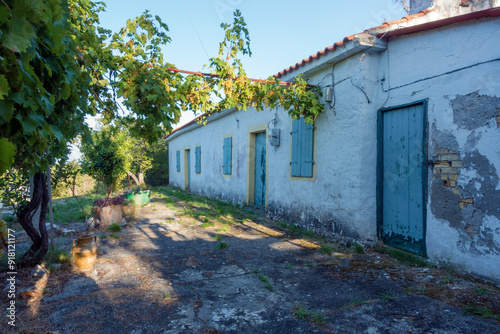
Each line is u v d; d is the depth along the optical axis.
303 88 5.59
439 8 4.97
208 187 13.18
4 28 1.29
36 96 1.72
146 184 21.83
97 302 3.17
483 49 3.48
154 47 3.48
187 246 5.45
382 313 2.91
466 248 3.66
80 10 3.07
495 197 3.37
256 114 8.88
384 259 4.45
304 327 2.69
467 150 3.65
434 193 4.05
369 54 4.95
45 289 3.46
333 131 5.63
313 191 6.26
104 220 6.98
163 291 3.46
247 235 6.25
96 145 7.54
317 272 4.08
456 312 2.87
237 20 4.55
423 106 4.20
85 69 2.96
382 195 5.01
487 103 3.44
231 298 3.29
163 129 3.43
